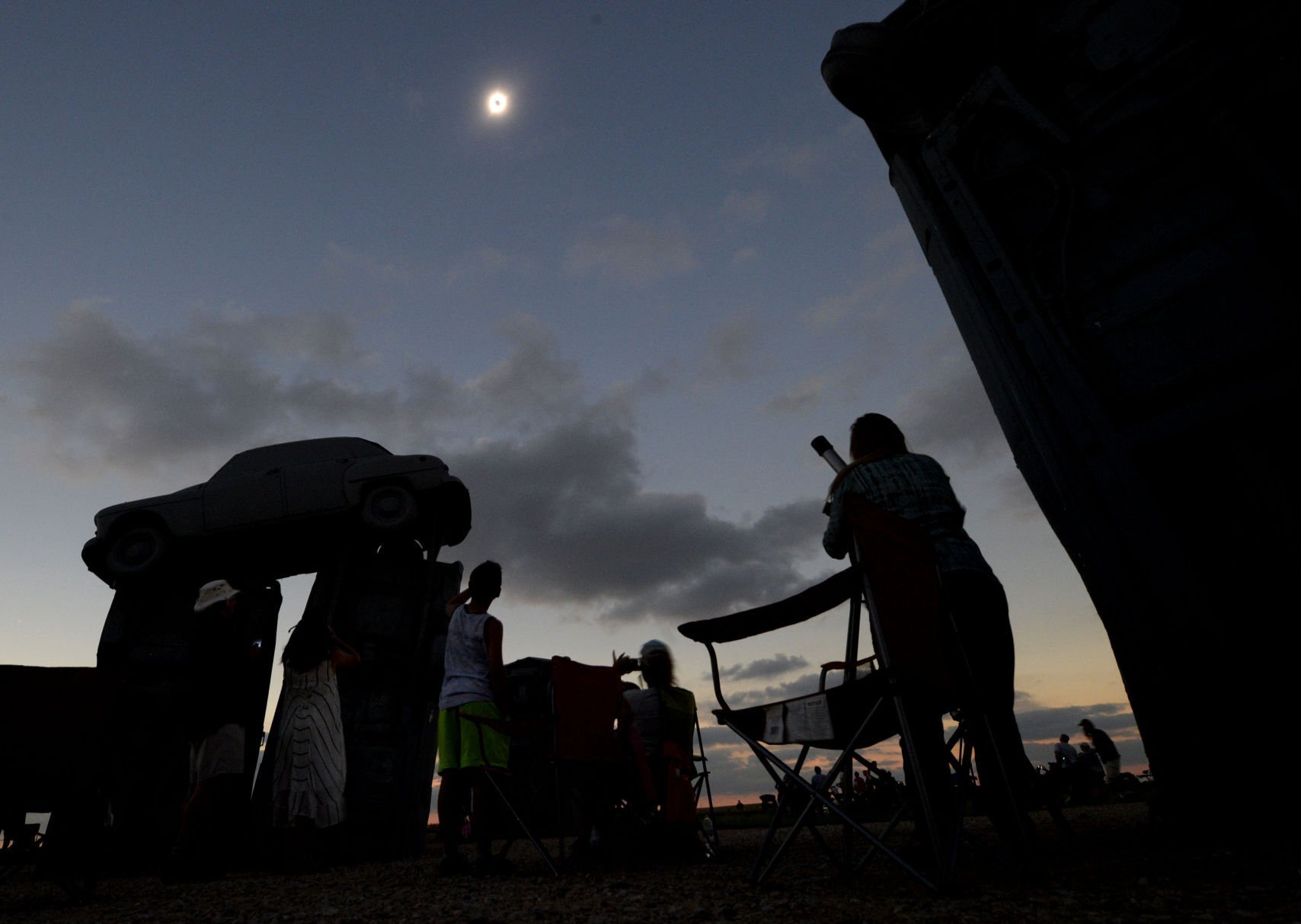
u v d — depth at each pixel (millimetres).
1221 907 1653
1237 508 2879
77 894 3451
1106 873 2209
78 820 3508
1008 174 3750
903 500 2723
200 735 4449
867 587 2176
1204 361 3039
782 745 2393
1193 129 3230
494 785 3668
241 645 4695
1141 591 2996
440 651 6684
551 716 3660
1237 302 3006
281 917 2643
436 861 5648
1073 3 3688
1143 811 5121
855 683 2141
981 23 3975
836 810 2205
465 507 7695
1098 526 3158
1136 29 3445
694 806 4141
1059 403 3359
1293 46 3029
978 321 3756
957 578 2574
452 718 3850
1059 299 3469
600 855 4078
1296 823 2512
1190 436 2996
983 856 2742
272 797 5422
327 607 6672
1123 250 3342
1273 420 2852
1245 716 2686
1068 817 5531
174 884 4230
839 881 2457
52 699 3480
